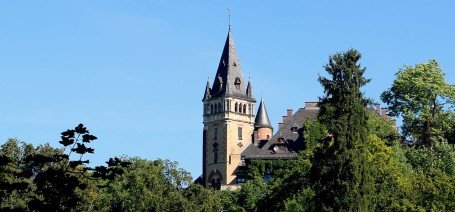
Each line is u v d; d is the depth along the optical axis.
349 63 83.75
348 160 80.06
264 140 160.50
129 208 92.00
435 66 129.38
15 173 31.67
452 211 86.50
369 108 132.00
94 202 85.19
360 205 79.25
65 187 30.88
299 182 88.56
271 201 89.44
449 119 127.12
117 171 31.84
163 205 93.75
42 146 69.38
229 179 189.00
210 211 100.75
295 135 153.62
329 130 81.81
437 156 116.50
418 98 128.25
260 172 151.50
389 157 88.19
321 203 80.06
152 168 96.62
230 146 194.38
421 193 86.94
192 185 101.19
